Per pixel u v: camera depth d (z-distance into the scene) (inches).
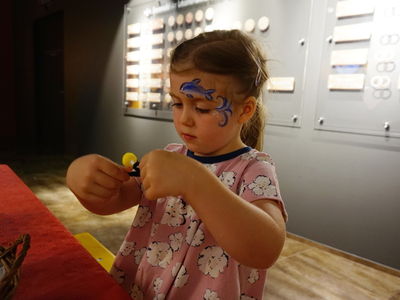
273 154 98.9
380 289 71.6
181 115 22.1
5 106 259.0
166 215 27.8
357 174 82.7
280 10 92.4
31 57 237.6
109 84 168.9
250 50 23.4
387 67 75.4
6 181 44.5
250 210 18.3
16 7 252.4
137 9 143.9
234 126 22.8
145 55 141.8
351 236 85.0
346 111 83.0
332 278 75.3
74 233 92.1
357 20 79.0
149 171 17.6
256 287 26.6
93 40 177.3
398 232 77.2
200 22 115.2
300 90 90.7
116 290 20.7
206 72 20.8
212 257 24.9
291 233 97.3
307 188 92.6
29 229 29.5
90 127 188.7
